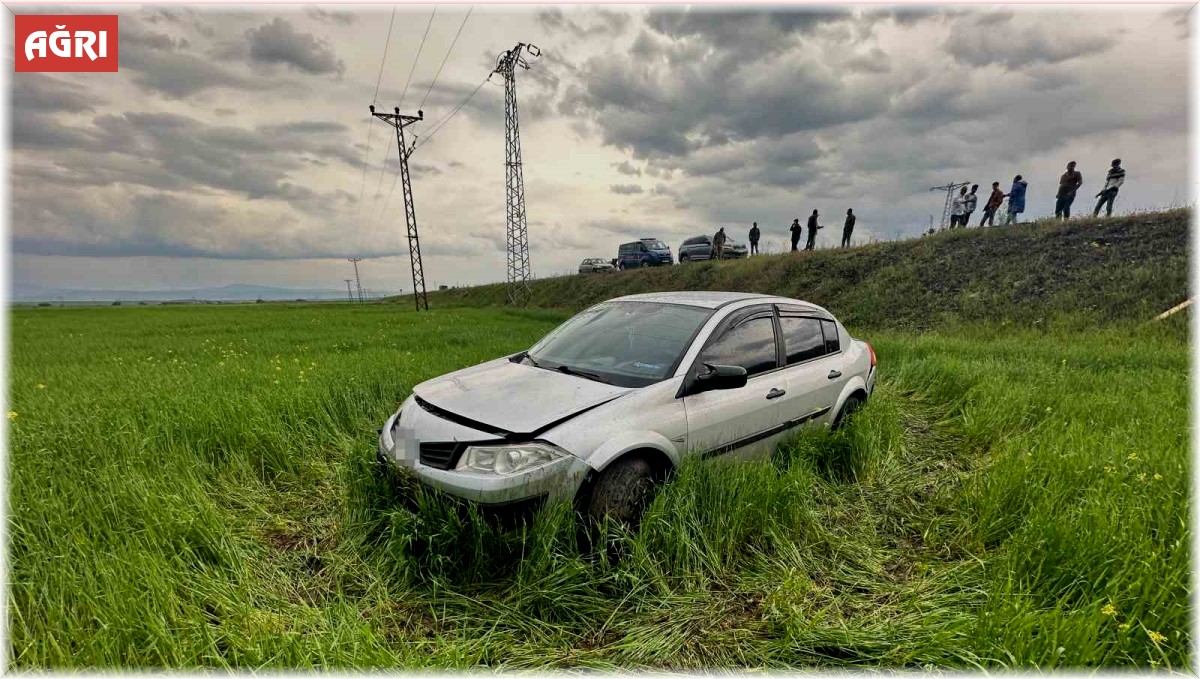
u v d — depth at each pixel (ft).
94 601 6.93
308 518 11.01
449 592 8.43
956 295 50.65
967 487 11.72
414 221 108.68
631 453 9.84
